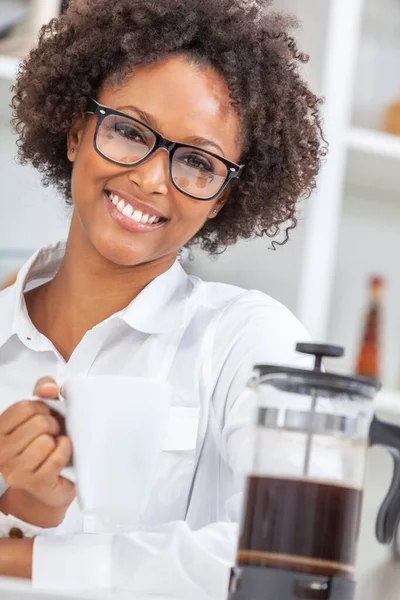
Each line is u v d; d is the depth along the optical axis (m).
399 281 3.62
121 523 1.22
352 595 1.06
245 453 1.65
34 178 3.05
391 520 1.12
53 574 1.32
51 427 1.24
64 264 1.83
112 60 1.72
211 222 2.00
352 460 1.07
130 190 1.63
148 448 1.18
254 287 3.18
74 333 1.82
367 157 3.29
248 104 1.72
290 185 1.95
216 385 1.78
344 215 3.60
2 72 2.84
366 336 3.44
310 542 1.04
